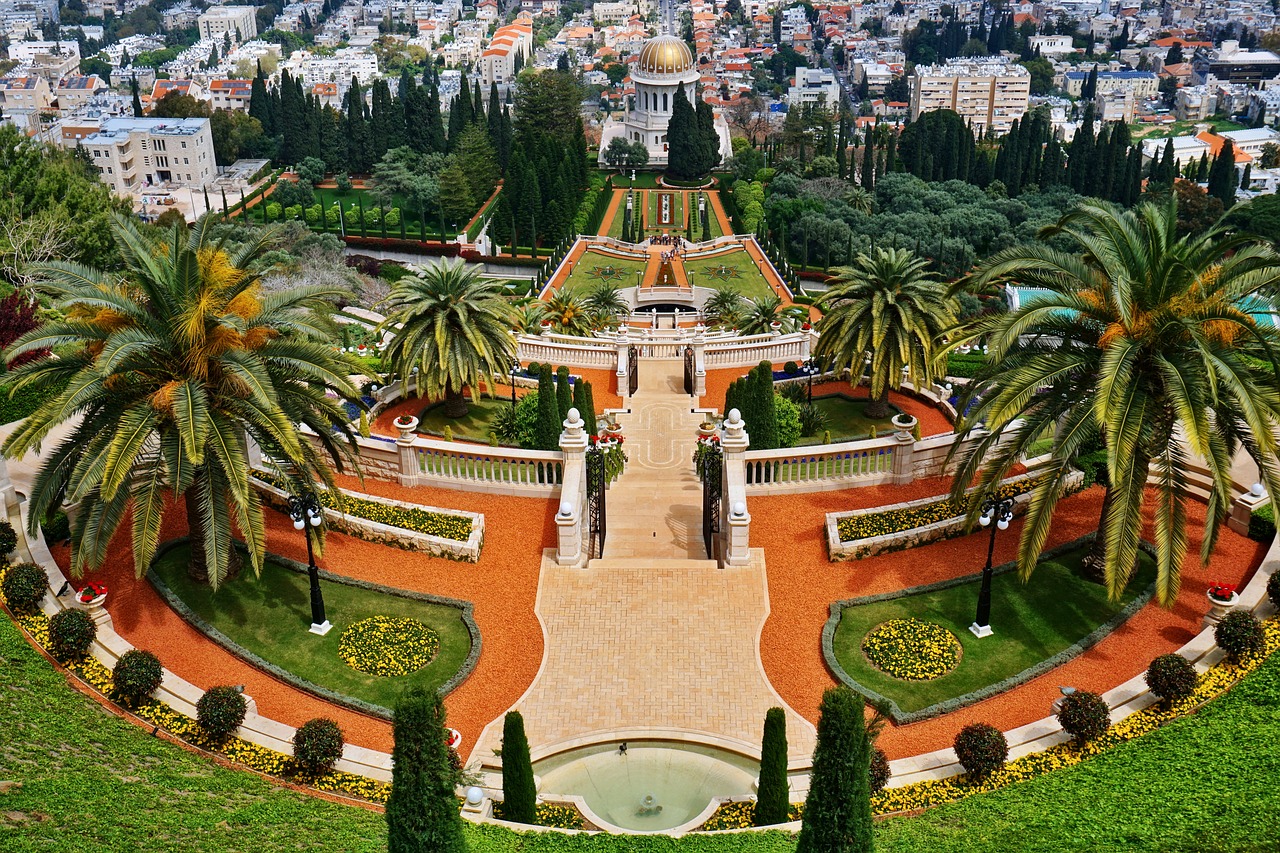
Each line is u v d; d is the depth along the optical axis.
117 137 169.88
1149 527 40.75
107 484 32.12
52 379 35.41
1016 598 37.69
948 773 30.06
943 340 47.78
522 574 40.03
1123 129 158.00
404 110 173.25
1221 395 34.38
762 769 27.66
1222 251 33.72
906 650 35.38
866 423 56.34
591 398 49.56
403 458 45.12
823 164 162.88
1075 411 35.25
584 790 31.08
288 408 36.84
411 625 36.97
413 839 21.11
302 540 41.44
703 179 172.75
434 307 53.78
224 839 25.70
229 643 35.41
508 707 33.81
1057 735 31.20
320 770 29.84
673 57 187.50
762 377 47.81
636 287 120.75
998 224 145.38
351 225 153.00
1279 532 36.16
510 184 137.88
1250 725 29.56
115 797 26.81
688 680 34.75
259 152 183.25
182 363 35.09
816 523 42.69
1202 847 24.47
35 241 76.38
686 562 40.44
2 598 35.69
